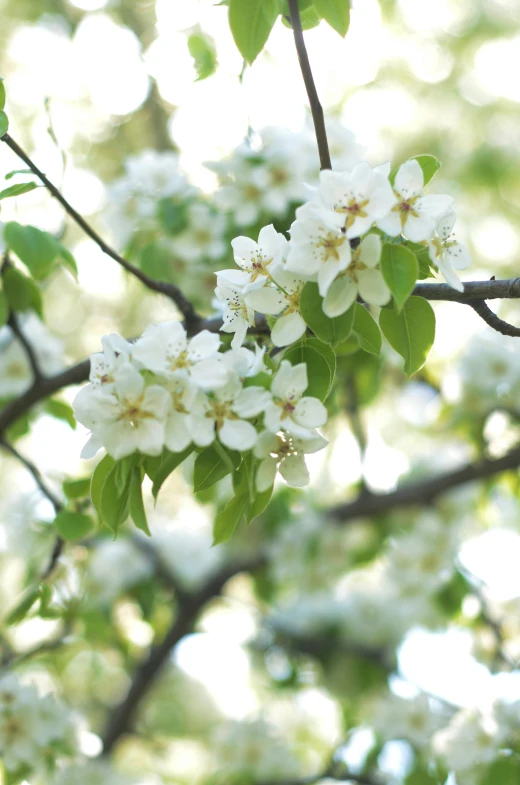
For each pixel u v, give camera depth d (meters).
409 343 2.22
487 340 4.93
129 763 7.28
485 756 4.10
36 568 5.44
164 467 2.10
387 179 1.98
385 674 6.23
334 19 2.42
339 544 5.75
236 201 4.30
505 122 9.09
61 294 7.73
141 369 2.06
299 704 7.55
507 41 8.95
